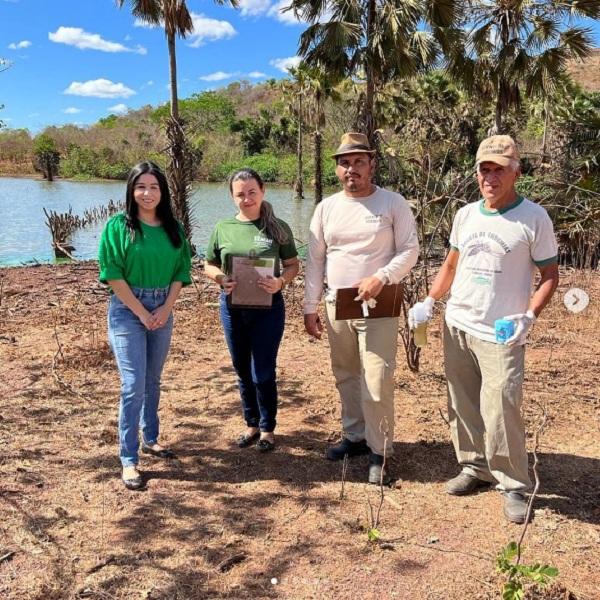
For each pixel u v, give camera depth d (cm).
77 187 4888
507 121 2006
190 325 644
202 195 3922
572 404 436
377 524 284
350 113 3073
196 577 254
